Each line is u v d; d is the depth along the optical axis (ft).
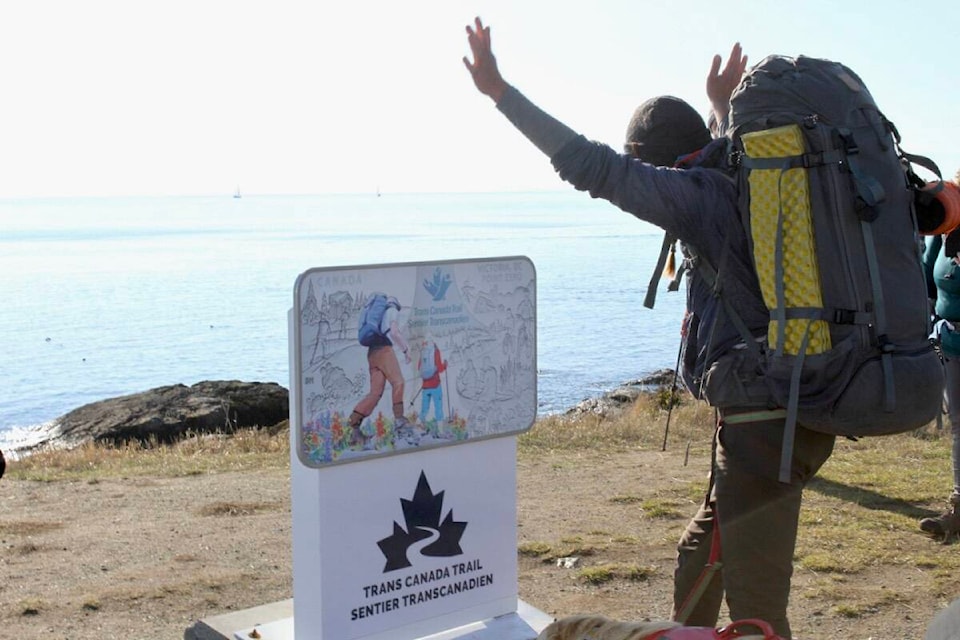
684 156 11.28
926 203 11.01
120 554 20.63
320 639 12.50
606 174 10.38
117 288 314.96
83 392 133.90
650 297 11.32
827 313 9.99
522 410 13.99
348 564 12.60
